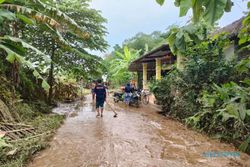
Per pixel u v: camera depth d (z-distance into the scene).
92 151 5.41
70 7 11.99
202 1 1.68
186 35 2.54
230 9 1.95
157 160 4.84
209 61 8.27
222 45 5.86
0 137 4.80
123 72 26.44
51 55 12.38
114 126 8.12
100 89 10.10
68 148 5.61
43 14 6.83
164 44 11.90
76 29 7.92
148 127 8.02
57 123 8.08
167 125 8.37
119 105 14.21
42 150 5.45
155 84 11.55
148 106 13.80
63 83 17.23
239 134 5.65
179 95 9.40
